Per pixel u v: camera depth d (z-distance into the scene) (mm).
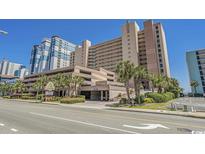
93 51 124062
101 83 62969
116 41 110938
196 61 103250
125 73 30953
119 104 31297
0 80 158750
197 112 18219
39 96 56469
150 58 94125
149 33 97688
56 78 56562
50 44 179875
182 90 109375
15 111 15414
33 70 187750
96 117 12109
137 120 11078
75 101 37531
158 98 37344
